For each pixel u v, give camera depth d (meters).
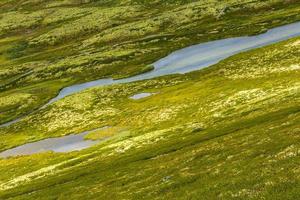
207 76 115.12
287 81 84.06
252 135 46.38
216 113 76.00
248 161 35.88
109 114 104.75
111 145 76.06
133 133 83.44
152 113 94.12
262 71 102.06
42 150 93.00
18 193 58.53
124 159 59.97
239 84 96.50
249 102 75.62
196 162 42.34
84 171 59.59
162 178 40.47
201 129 67.31
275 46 122.00
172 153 52.66
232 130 56.03
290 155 32.97
